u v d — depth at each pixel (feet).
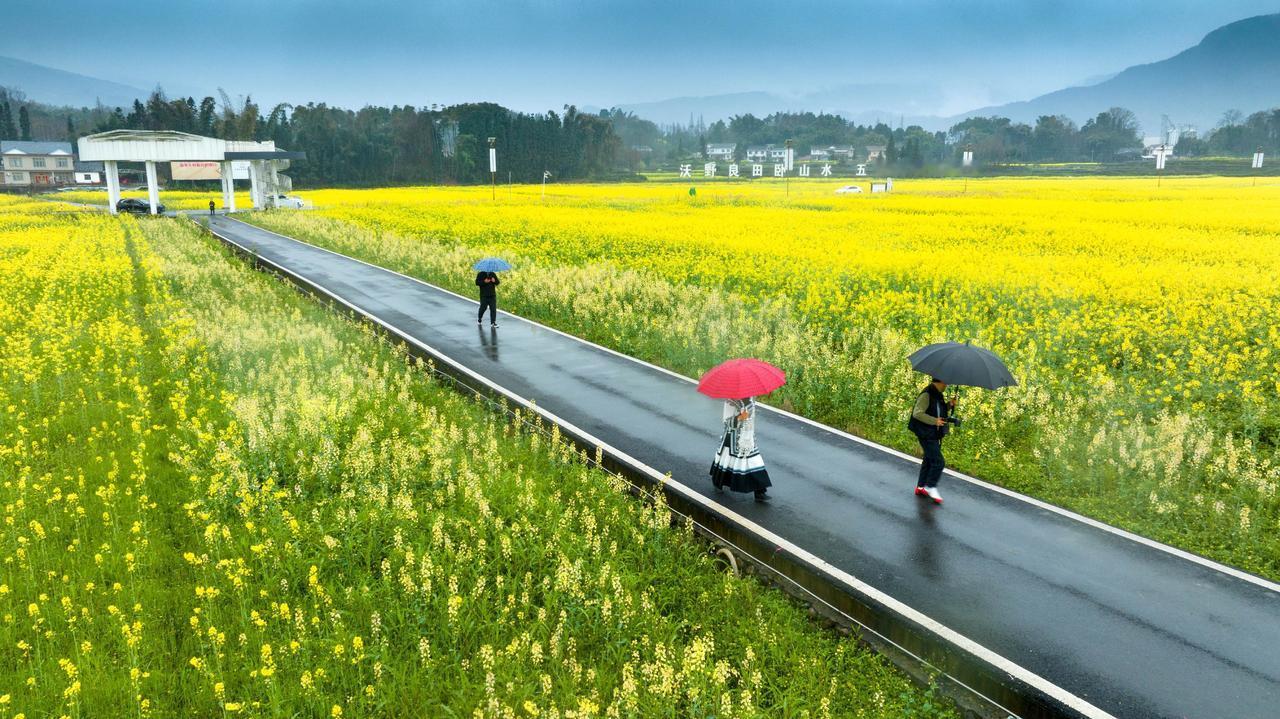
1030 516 30.04
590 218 160.76
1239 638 22.29
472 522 29.19
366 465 32.48
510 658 21.91
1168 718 19.20
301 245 119.96
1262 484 30.14
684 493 32.04
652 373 50.96
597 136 529.86
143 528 28.43
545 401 44.52
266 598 25.34
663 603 25.45
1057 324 56.34
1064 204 179.32
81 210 199.82
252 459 33.94
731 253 102.27
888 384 45.50
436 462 32.42
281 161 202.39
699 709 20.25
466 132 476.95
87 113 649.20
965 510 30.55
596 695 20.67
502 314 69.92
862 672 22.31
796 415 43.04
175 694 21.25
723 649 23.45
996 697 20.65
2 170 383.24
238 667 22.18
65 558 26.86
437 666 22.31
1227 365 45.24
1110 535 28.50
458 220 157.07
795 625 24.38
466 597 24.47
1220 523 29.58
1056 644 22.03
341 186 442.50
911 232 127.34
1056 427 38.75
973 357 29.01
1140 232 121.49
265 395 40.42
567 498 32.30
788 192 254.88
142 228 138.82
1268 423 39.60
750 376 30.01
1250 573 25.91
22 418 39.27
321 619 24.31
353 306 72.54
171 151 185.88
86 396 43.62
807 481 33.35
